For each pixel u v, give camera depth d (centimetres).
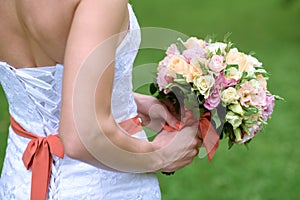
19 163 252
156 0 2016
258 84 266
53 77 237
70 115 208
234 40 1555
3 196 262
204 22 1770
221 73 258
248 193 650
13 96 251
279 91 1051
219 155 742
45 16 220
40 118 247
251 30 1653
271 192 654
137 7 1942
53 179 243
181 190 649
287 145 792
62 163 242
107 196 244
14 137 257
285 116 910
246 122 266
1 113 852
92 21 208
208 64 257
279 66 1248
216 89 256
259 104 266
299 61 1302
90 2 211
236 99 259
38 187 242
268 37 1577
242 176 690
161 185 657
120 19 214
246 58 270
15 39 237
